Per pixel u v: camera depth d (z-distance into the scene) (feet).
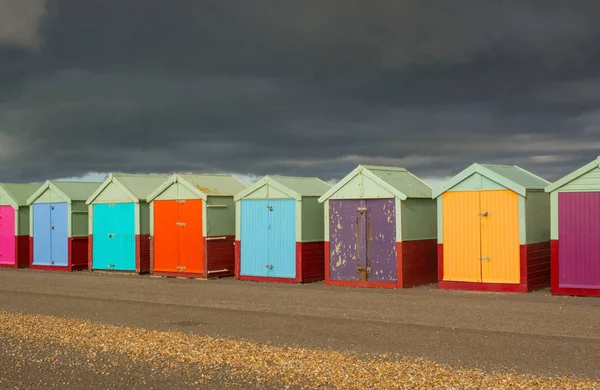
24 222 117.29
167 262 96.78
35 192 115.24
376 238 79.00
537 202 73.10
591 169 65.87
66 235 110.11
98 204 105.81
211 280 90.48
